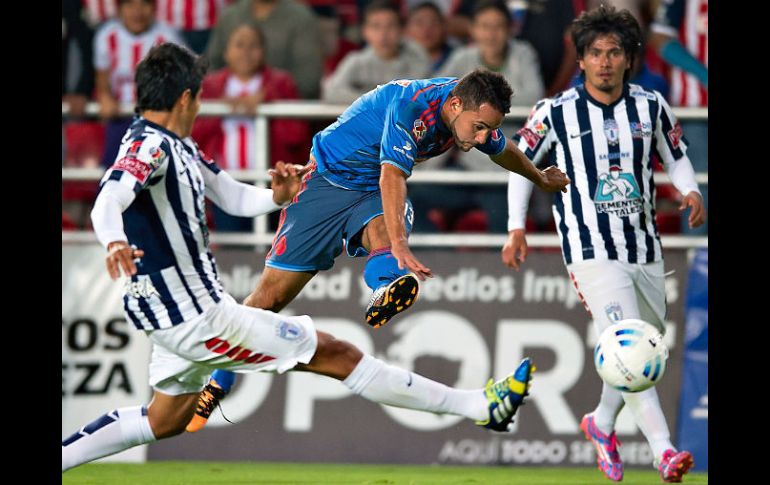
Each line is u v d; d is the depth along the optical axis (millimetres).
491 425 16250
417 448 25109
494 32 27922
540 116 20891
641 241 20453
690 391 25422
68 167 28406
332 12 29859
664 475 20109
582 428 22016
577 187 20562
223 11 28688
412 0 28906
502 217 28078
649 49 28719
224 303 15039
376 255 17531
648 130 20516
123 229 14422
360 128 17812
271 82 28359
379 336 25703
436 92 16562
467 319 25766
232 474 22891
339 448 25141
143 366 25609
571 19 28625
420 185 27969
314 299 25875
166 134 14609
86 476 22359
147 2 28781
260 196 15953
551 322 25734
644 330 17609
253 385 25391
